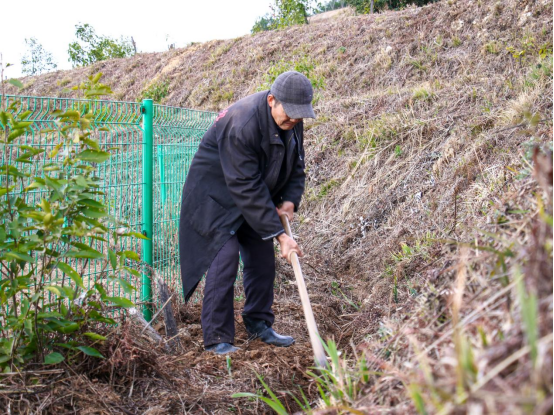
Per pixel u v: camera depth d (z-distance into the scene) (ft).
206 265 10.39
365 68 29.81
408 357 5.90
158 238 12.84
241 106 9.95
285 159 10.52
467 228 10.91
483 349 4.31
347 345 11.30
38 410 6.98
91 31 66.03
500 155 15.38
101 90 7.95
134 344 8.47
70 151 7.99
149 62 52.24
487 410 3.53
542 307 4.16
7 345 7.34
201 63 45.47
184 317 12.89
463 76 22.76
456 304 4.85
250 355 10.16
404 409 4.98
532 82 18.38
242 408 8.33
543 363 3.62
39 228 7.40
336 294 14.92
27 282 7.48
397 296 12.32
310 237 18.97
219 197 10.45
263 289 11.09
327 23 39.93
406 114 21.04
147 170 12.16
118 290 11.74
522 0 26.00
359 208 18.78
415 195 17.34
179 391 8.44
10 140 7.58
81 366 8.00
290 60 36.45
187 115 14.30
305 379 9.45
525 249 4.95
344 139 22.43
